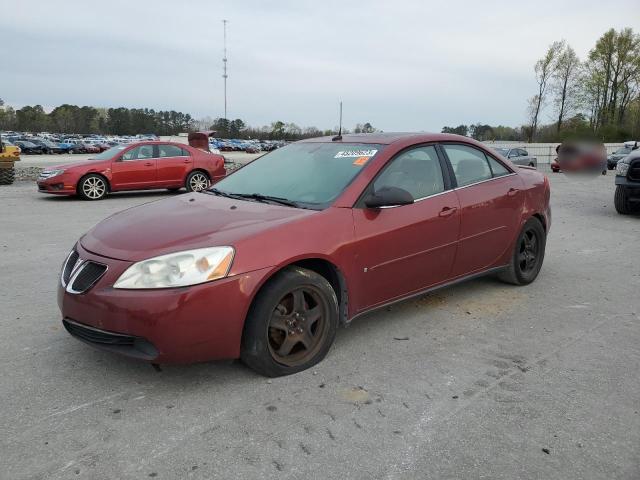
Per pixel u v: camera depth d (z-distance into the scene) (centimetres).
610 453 262
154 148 1395
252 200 398
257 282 314
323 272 367
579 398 314
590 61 5172
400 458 255
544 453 261
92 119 12650
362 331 415
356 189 379
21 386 320
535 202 525
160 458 253
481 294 511
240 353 324
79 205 1180
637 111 5216
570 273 601
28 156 4700
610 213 1117
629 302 496
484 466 250
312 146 466
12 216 992
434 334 411
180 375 336
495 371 349
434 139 450
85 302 310
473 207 451
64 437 269
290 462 251
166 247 312
